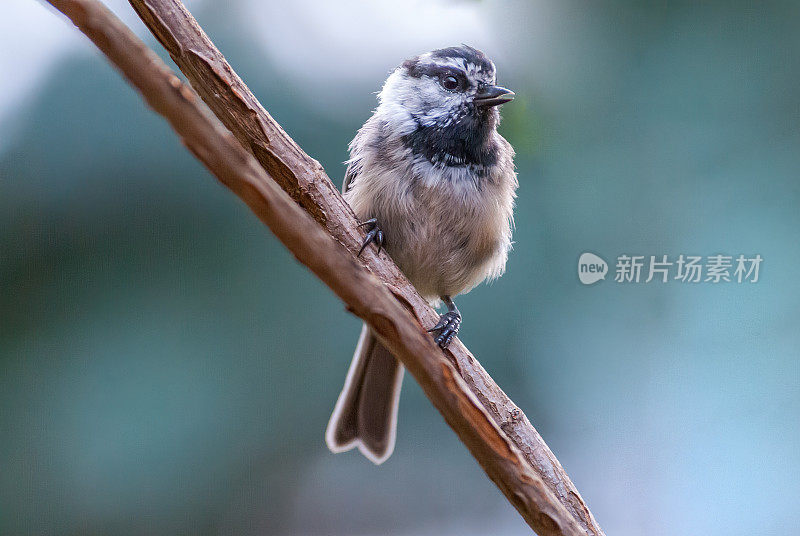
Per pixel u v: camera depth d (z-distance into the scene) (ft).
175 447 8.21
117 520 8.20
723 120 8.18
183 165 8.23
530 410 8.21
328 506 8.24
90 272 8.21
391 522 8.24
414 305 7.89
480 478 8.27
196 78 7.82
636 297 8.20
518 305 8.21
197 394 8.23
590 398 8.21
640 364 8.20
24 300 8.20
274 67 8.20
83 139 8.21
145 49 7.18
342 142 8.20
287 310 8.26
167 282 8.23
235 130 7.84
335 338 8.27
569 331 8.21
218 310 8.24
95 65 8.21
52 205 8.21
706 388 8.18
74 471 8.19
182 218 8.23
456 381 7.72
